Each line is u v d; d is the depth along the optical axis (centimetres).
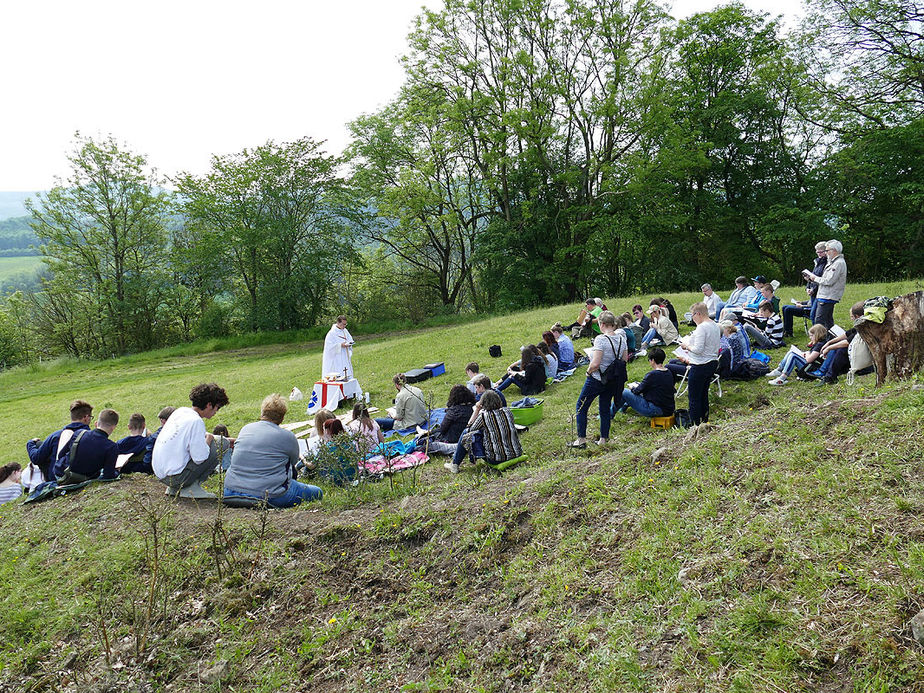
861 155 2697
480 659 331
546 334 1152
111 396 1933
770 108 2933
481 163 3400
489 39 3094
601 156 3128
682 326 1400
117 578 462
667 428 748
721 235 3200
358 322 3884
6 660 388
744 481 405
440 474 682
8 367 3838
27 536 557
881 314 554
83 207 3531
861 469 371
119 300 3666
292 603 419
